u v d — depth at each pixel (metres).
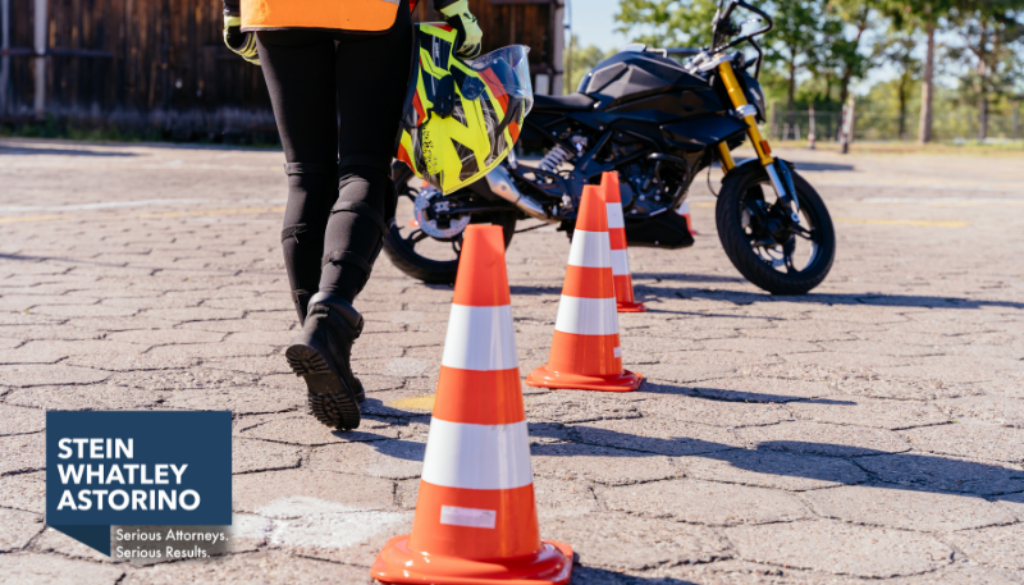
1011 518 1.88
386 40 2.14
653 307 4.21
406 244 4.70
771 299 4.46
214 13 20.31
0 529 1.75
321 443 2.25
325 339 1.91
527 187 4.43
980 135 41.12
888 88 67.12
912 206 9.46
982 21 45.94
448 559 1.55
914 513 1.90
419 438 2.31
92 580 1.55
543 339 3.54
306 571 1.59
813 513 1.89
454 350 1.61
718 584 1.56
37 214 7.12
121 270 4.82
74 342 3.27
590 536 1.75
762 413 2.61
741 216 4.63
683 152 4.48
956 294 4.66
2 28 20.42
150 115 20.64
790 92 43.88
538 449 2.26
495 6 19.17
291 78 2.19
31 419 2.40
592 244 2.91
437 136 2.28
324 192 2.23
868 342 3.55
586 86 4.59
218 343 3.30
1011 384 2.96
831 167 16.92
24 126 20.61
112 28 20.47
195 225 6.73
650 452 2.25
